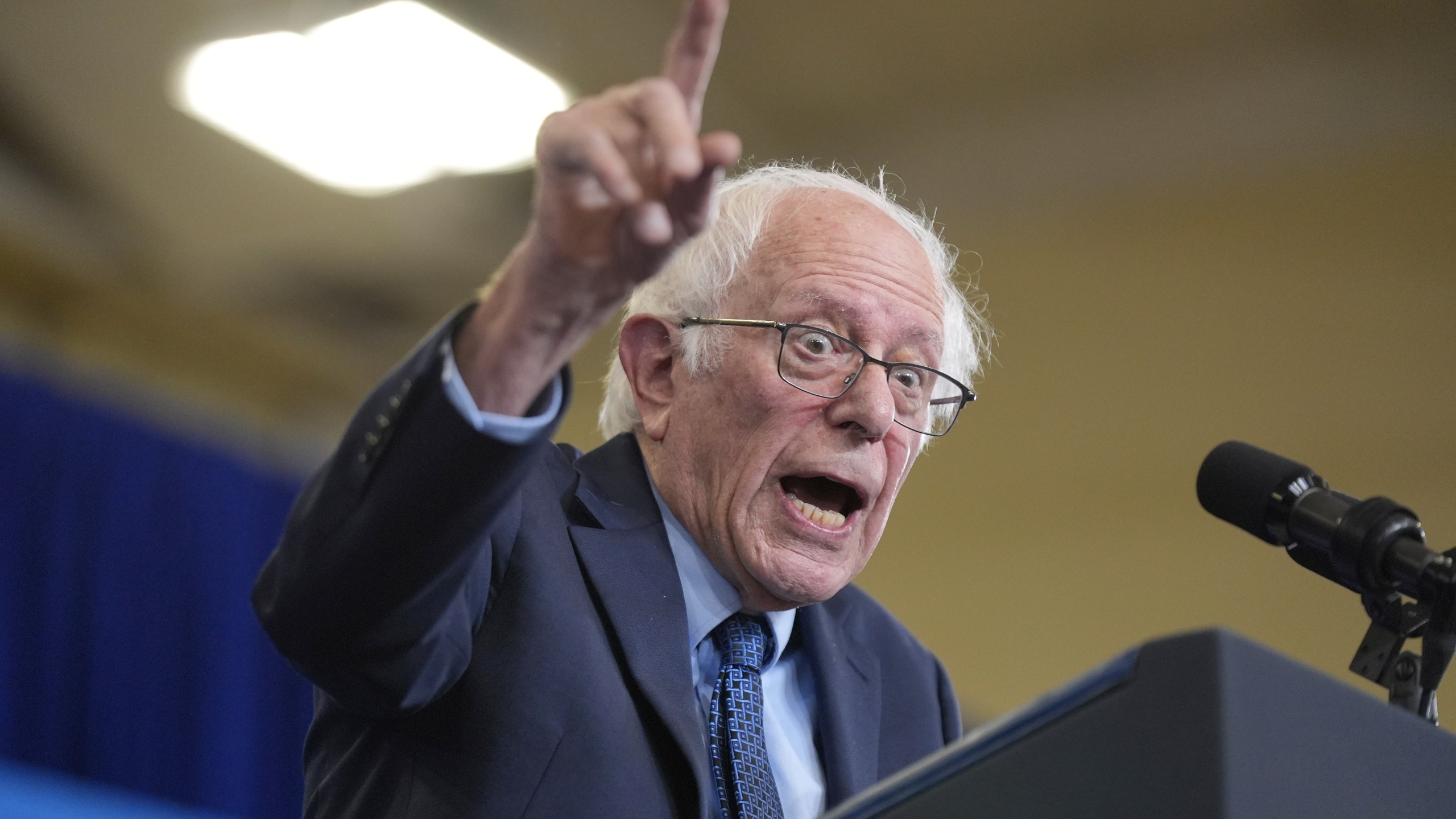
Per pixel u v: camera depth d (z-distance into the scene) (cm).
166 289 648
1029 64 591
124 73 543
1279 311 597
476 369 97
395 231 646
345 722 129
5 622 434
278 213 634
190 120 569
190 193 618
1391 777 70
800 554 146
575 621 126
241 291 668
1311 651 557
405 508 97
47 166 596
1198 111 598
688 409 153
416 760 121
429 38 514
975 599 623
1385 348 576
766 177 167
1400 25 559
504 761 117
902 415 156
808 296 152
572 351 98
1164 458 605
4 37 524
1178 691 67
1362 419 573
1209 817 64
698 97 91
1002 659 611
